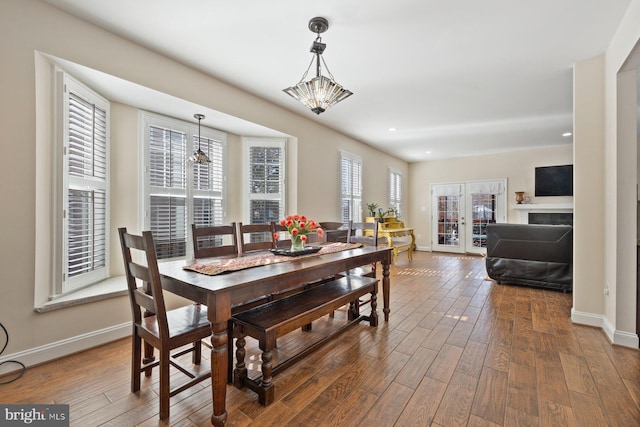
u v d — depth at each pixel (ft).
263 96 12.05
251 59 9.19
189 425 4.93
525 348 7.55
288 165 14.26
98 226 8.73
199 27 7.59
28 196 6.50
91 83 8.16
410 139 19.19
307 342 8.02
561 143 20.25
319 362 6.90
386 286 9.46
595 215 8.86
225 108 10.76
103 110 8.96
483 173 24.16
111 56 7.72
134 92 8.81
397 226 22.22
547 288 13.09
